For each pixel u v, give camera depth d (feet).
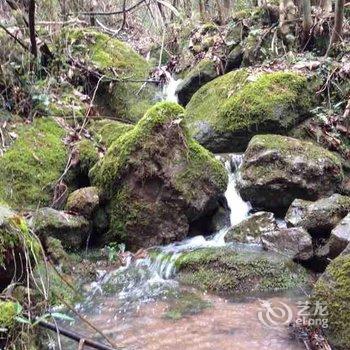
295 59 18.53
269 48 19.88
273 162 14.19
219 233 13.98
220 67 20.81
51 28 20.26
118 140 14.03
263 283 11.07
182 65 23.16
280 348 8.68
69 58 19.80
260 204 14.42
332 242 11.42
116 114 19.83
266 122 16.06
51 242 12.05
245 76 18.02
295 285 11.05
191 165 13.73
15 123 15.89
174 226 13.56
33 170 14.30
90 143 15.75
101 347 7.97
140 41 28.89
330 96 16.96
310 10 19.12
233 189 15.10
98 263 12.58
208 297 10.85
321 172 13.97
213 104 18.19
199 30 23.95
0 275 8.54
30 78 17.37
